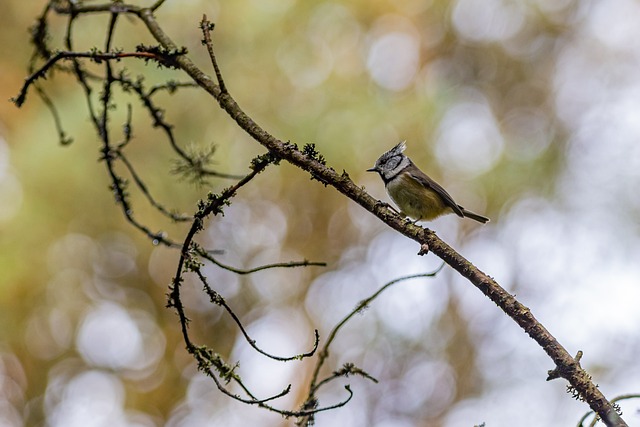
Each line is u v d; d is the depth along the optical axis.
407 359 13.89
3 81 11.84
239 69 12.56
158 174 11.80
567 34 14.54
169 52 4.78
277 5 12.80
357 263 14.24
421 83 13.57
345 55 13.11
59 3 6.39
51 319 12.64
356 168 12.54
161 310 13.54
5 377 13.32
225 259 13.70
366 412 13.61
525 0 14.14
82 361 13.48
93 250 12.20
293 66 12.80
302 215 14.01
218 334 13.95
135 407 13.85
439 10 13.72
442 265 4.99
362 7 13.09
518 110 14.42
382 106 12.84
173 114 11.80
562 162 14.08
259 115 12.54
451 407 13.66
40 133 11.59
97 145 11.55
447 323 14.03
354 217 14.13
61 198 11.71
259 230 13.85
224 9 12.49
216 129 12.10
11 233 11.64
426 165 13.02
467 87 14.31
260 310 13.98
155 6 5.34
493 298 3.79
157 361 13.94
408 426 13.51
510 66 14.42
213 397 13.79
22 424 13.51
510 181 13.70
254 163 4.20
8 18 12.09
